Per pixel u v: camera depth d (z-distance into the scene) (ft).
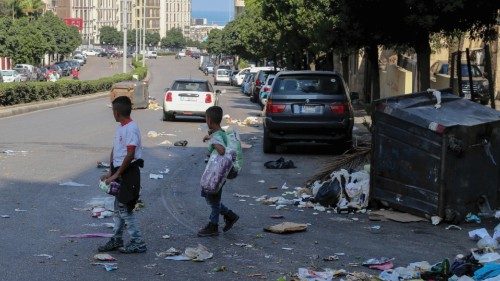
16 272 24.45
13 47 276.41
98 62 461.37
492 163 33.99
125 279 23.99
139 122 95.71
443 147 32.53
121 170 26.68
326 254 27.71
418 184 33.63
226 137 30.42
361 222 33.53
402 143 34.04
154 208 36.40
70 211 34.96
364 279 23.84
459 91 50.72
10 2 306.14
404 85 115.96
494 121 33.83
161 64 485.97
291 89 58.59
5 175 45.44
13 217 33.24
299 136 58.54
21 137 70.33
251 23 209.46
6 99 115.24
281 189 42.70
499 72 99.19
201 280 24.09
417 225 32.83
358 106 124.98
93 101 150.41
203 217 34.42
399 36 61.87
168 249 28.09
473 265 24.12
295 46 132.46
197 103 95.71
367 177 37.11
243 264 26.17
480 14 56.95
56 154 56.90
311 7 102.12
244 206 37.37
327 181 38.01
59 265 25.49
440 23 58.03
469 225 32.83
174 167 51.96
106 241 29.19
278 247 28.76
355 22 62.34
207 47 529.04
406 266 25.86
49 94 138.41
